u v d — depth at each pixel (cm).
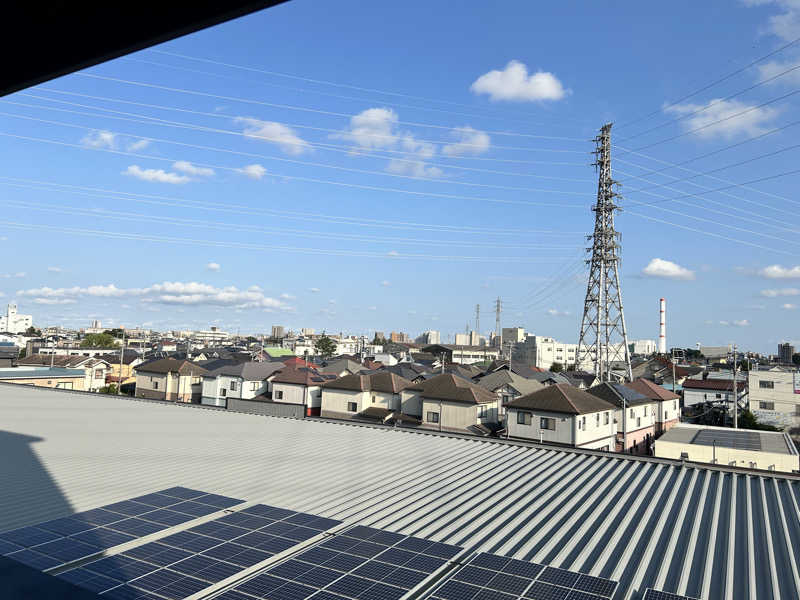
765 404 5712
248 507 1089
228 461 1495
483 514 1113
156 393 6203
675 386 6812
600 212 5759
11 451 1545
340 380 5278
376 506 1145
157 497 1132
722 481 1345
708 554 934
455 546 922
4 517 1016
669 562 910
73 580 739
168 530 944
